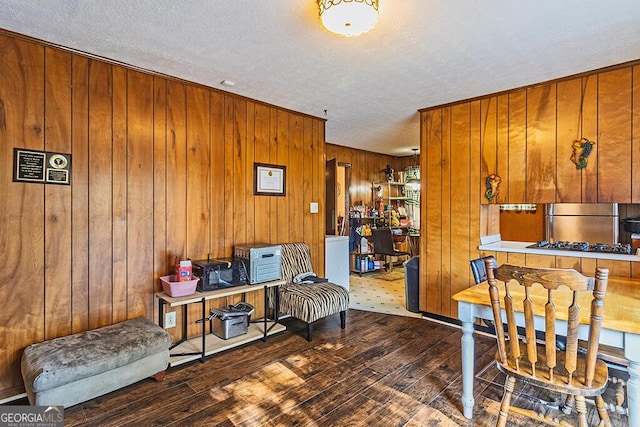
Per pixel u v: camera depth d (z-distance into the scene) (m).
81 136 2.42
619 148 2.63
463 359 2.01
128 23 2.03
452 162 3.55
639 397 1.50
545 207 4.55
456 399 2.16
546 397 2.18
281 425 1.90
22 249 2.19
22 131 2.19
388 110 3.80
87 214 2.44
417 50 2.36
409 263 4.03
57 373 1.82
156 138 2.78
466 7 1.85
